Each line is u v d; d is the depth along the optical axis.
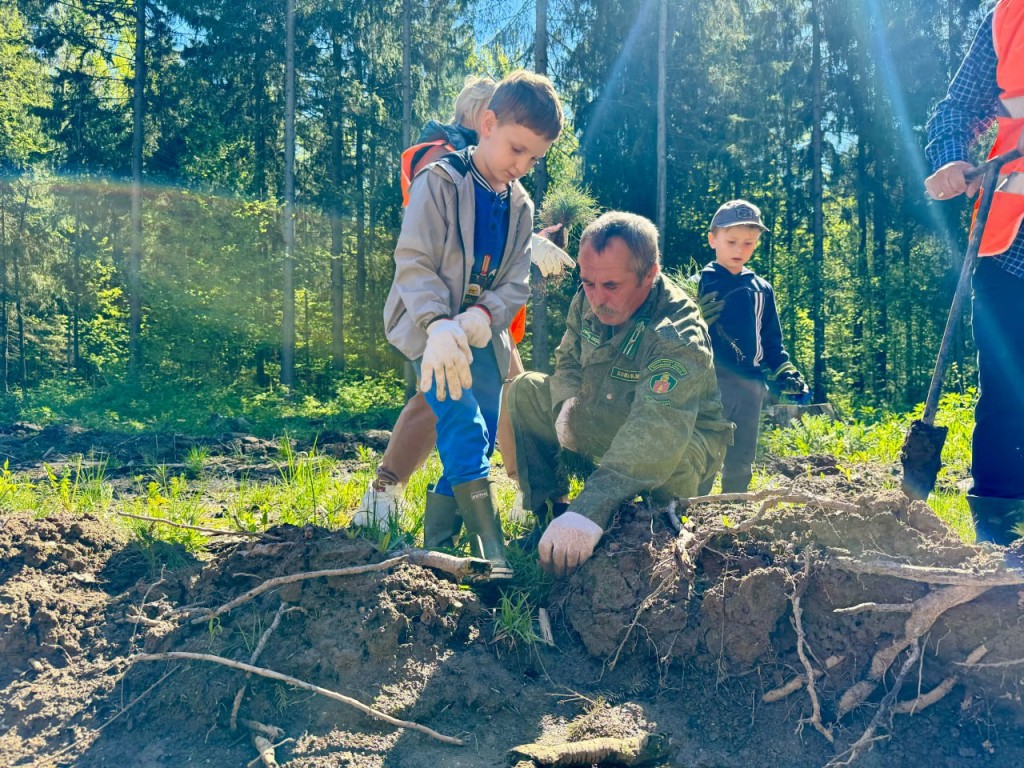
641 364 3.23
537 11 20.38
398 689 2.49
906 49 26.81
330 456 6.58
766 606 2.52
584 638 2.73
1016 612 2.40
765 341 5.16
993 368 3.35
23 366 31.08
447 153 3.41
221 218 25.03
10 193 27.80
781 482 5.46
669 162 22.94
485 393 3.05
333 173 27.97
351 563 2.85
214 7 24.05
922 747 2.28
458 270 3.07
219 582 2.91
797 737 2.34
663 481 3.04
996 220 3.27
